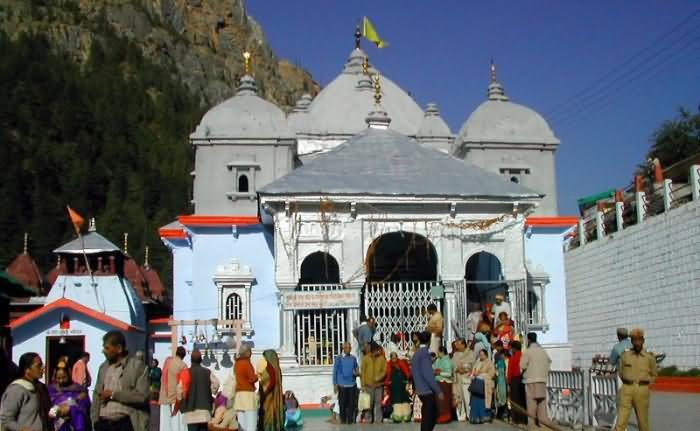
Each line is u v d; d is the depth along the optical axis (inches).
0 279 855.7
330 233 1003.9
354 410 776.3
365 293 1012.5
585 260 1635.1
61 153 4626.0
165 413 679.1
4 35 5851.4
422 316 1008.2
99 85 5836.6
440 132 1504.7
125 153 4975.4
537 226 1226.6
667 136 2203.5
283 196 988.6
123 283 1550.2
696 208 1179.9
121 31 7805.1
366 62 1571.1
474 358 784.3
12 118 4739.2
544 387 671.1
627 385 584.7
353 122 1507.1
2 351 645.3
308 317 1007.6
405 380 776.9
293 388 978.1
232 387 641.6
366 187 1005.8
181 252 1187.9
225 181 1332.4
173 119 5999.0
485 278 1185.4
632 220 1467.8
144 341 1635.1
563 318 1210.6
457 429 704.4
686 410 828.0
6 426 429.7
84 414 506.3
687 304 1201.4
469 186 1032.8
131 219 4175.7
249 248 1160.8
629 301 1417.3
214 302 1146.0
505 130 1373.0
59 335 1366.9
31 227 3730.3
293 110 1563.7
